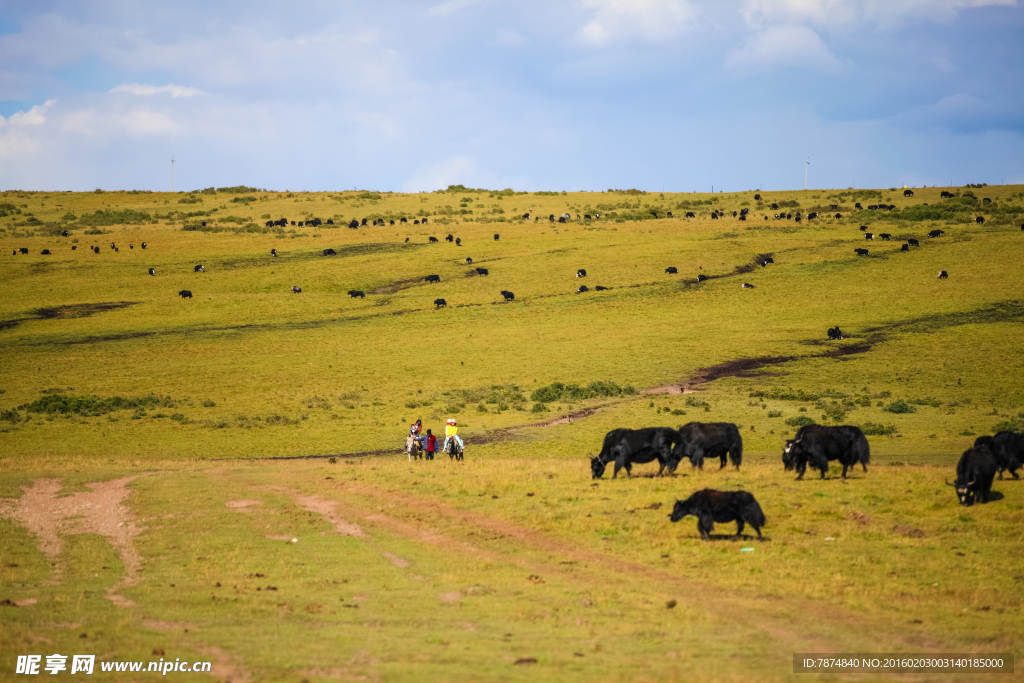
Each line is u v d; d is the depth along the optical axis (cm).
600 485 2069
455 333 7062
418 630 1089
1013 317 6600
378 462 3011
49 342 6669
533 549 1554
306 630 1095
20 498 2223
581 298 8194
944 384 4975
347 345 6688
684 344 6372
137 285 8675
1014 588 1223
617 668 900
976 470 1712
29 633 1072
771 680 852
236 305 8044
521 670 897
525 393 5181
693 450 2152
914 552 1419
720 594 1237
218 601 1257
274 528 1811
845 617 1108
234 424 4425
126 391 5306
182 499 2138
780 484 1966
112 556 1628
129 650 986
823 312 7212
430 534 1716
